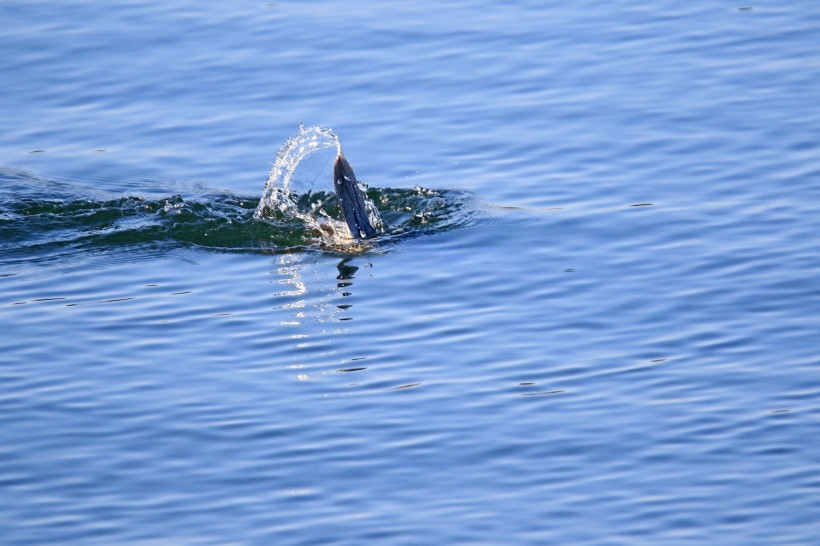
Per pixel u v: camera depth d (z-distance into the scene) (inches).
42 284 2079.2
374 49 2881.4
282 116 2625.5
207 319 1953.7
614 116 2576.3
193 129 2600.9
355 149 2504.9
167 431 1648.6
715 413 1649.9
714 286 1982.0
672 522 1445.6
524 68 2780.5
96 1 3157.0
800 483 1504.7
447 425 1644.9
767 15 3004.4
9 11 3097.9
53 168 2474.2
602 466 1552.7
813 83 2657.5
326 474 1551.4
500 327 1895.9
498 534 1430.9
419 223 2273.6
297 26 2997.0
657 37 2913.4
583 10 3070.9
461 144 2508.6
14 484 1545.3
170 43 2930.6
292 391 1739.7
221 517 1476.4
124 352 1852.9
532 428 1633.9
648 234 2161.7
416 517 1464.1
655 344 1828.2
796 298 1931.6
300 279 2094.0
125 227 2289.6
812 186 2281.0
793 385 1706.4
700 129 2507.4
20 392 1740.9
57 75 2802.7
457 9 3080.7
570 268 2069.4
